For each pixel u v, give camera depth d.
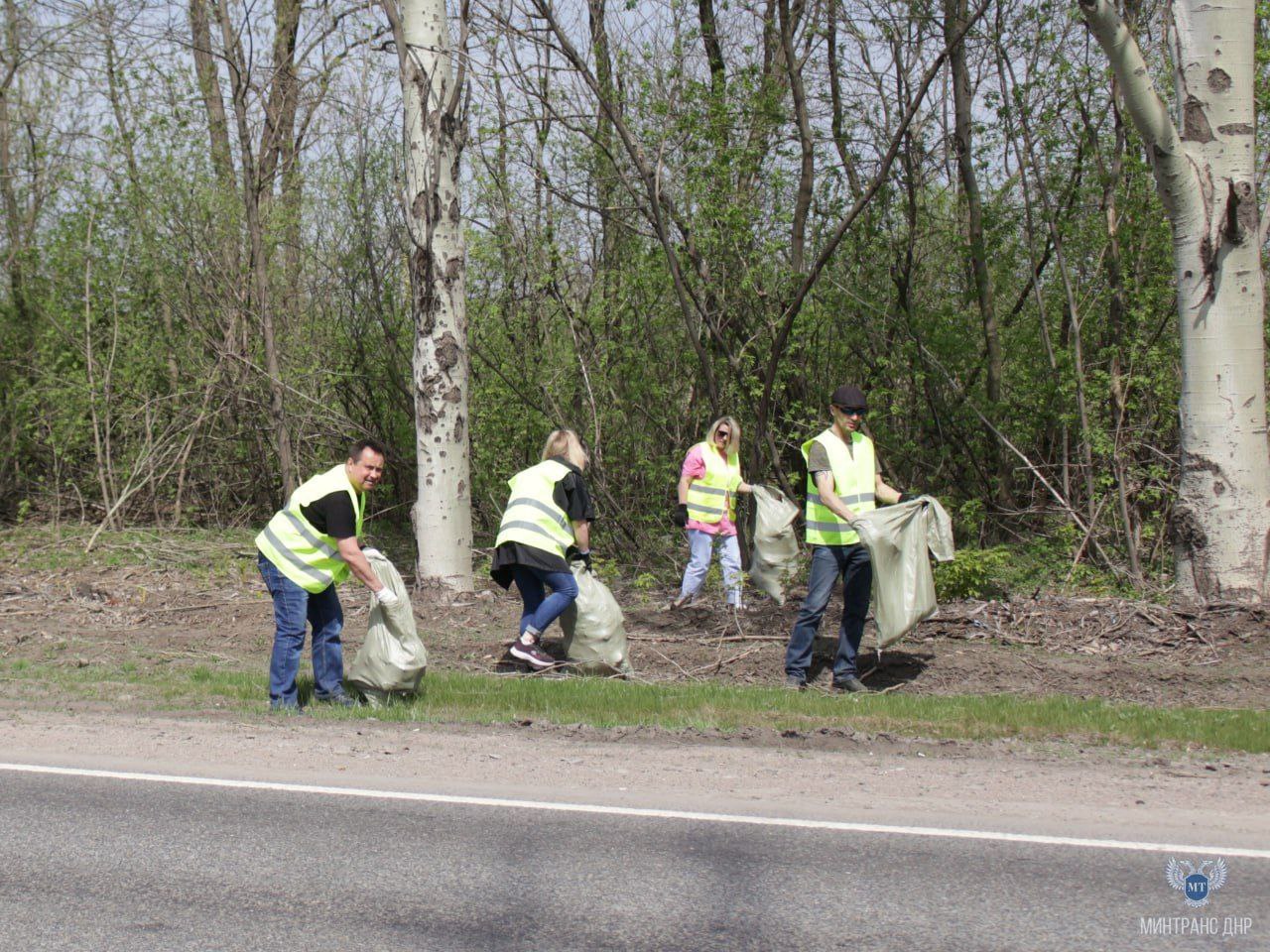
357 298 16.77
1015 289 16.38
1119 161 13.72
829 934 4.10
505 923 4.21
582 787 5.84
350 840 5.07
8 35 17.83
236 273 16.64
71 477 17.97
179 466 17.70
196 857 4.88
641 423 14.38
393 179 15.97
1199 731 6.91
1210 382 9.78
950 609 10.34
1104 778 5.94
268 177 16.58
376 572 7.77
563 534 8.82
